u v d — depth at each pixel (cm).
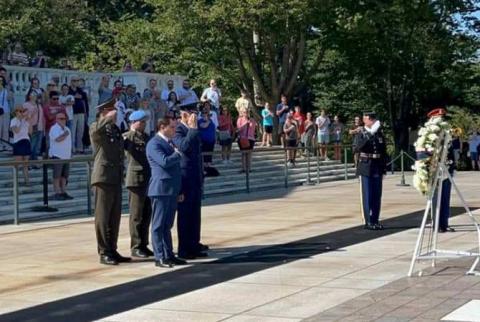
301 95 4825
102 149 1150
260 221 1681
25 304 911
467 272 1047
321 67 4391
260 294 936
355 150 1527
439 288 945
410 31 4147
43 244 1385
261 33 3756
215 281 1020
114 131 1158
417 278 1014
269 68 4003
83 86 2550
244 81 4006
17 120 1923
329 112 4641
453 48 4300
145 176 1192
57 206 1873
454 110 4628
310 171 2975
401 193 2405
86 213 1873
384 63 4272
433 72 4419
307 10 3538
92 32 4584
